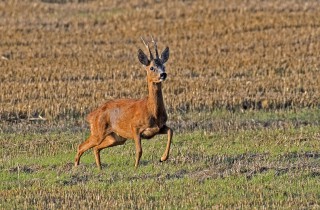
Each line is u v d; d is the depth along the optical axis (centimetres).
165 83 8569
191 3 12888
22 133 7088
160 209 4834
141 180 5491
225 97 7975
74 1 13375
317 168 5691
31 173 5788
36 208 4884
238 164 5803
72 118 7569
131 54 10288
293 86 8519
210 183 5356
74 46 10700
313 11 12162
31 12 12600
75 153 6372
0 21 12025
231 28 11369
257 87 8450
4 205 4959
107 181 5494
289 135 6806
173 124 7269
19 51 10375
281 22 11556
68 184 5475
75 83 8744
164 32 11362
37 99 8119
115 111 5747
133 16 12238
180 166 5831
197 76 9156
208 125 7238
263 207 4809
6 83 8750
